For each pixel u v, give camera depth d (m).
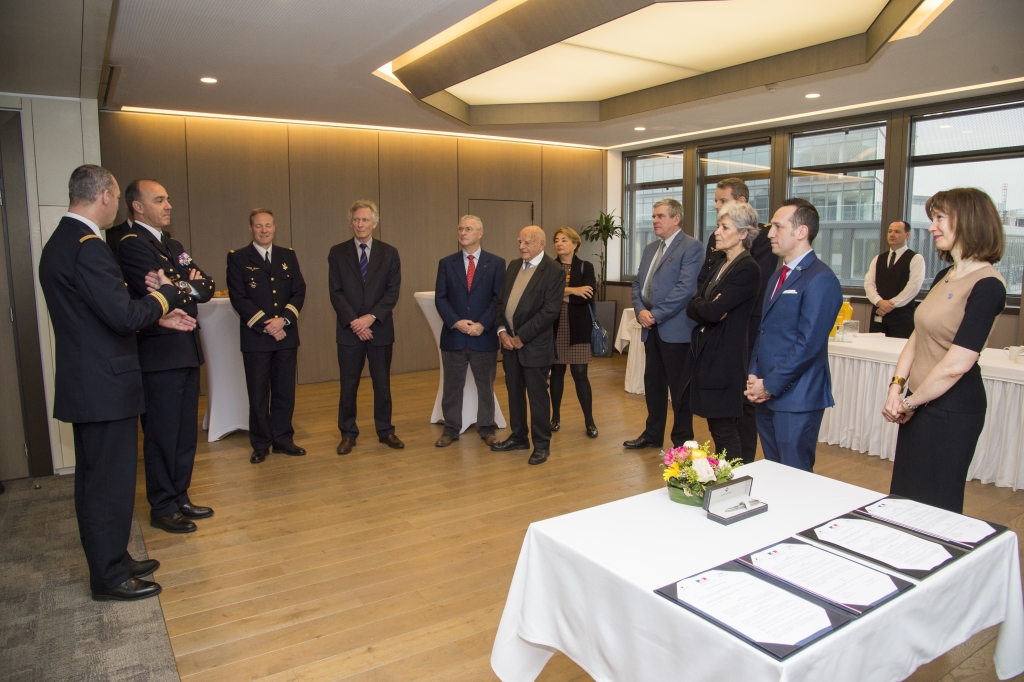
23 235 3.90
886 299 5.42
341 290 4.40
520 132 7.66
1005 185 5.72
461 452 4.49
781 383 2.45
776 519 1.59
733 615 1.14
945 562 1.34
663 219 4.08
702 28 4.52
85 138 4.03
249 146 6.81
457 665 2.14
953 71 4.95
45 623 2.40
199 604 2.53
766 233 3.82
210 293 3.27
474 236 4.33
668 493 1.77
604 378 7.08
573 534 1.51
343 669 2.12
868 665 1.17
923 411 2.23
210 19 3.64
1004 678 1.54
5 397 3.95
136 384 2.52
